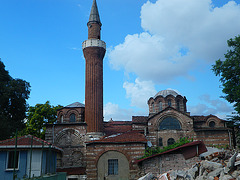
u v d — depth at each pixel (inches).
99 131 1594.5
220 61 1422.2
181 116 1555.1
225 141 1477.6
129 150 1130.0
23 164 858.8
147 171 1009.5
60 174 833.5
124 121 1994.3
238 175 620.4
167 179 759.1
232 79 1378.0
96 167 1114.1
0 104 1695.4
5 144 860.0
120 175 1099.3
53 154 978.1
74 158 1465.3
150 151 1106.7
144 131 1519.4
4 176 831.1
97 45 1755.7
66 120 1720.0
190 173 745.0
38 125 2053.4
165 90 1924.2
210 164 709.9
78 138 1529.3
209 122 1689.2
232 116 1605.6
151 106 1904.5
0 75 1780.3
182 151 996.6
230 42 1402.6
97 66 1726.1
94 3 1958.7
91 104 1637.6
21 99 1851.6
